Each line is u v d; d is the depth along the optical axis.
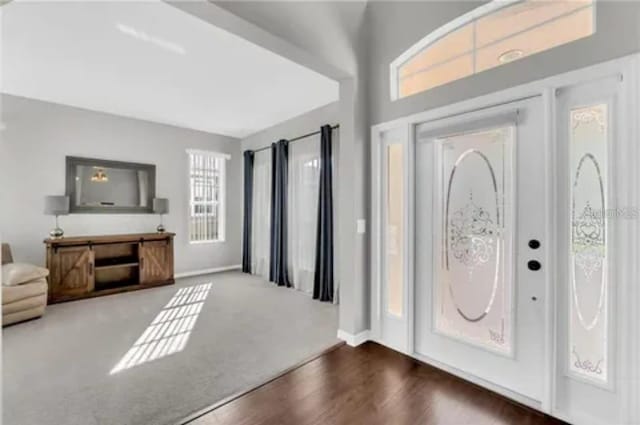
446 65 2.47
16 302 3.26
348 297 2.92
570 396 1.88
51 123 4.32
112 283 4.68
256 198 5.81
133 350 2.72
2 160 4.02
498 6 2.17
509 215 2.13
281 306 3.96
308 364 2.52
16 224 4.10
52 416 1.88
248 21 2.02
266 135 5.64
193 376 2.33
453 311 2.45
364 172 2.96
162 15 2.44
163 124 5.31
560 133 1.89
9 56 3.05
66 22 2.51
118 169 4.86
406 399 2.08
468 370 2.35
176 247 5.49
